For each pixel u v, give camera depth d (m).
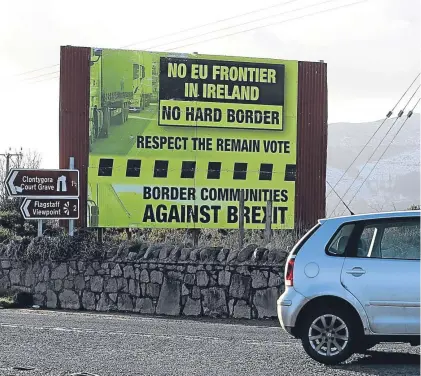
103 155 25.41
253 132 26.00
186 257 17.25
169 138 25.61
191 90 25.70
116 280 17.66
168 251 17.52
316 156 26.44
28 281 18.45
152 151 25.55
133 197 25.45
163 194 25.55
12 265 18.67
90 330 13.27
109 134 25.45
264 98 26.09
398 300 10.05
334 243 10.43
